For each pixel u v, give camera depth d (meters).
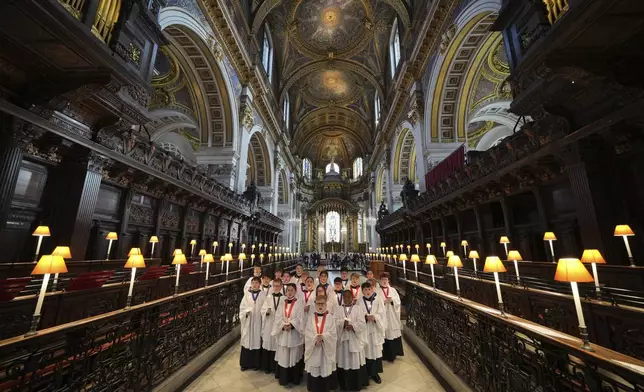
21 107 4.21
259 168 22.09
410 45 15.30
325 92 30.02
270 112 19.83
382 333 4.44
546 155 5.26
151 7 6.05
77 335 3.18
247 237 16.61
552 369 2.30
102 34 4.38
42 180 5.04
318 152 41.88
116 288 4.34
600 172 4.51
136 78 4.58
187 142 19.89
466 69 12.04
